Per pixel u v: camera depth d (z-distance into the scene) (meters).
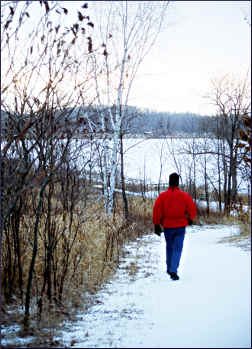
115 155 12.78
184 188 22.84
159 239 11.98
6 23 4.57
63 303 5.51
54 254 6.52
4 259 5.96
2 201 5.46
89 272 6.72
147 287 6.25
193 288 5.90
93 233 7.97
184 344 3.92
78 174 6.99
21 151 5.74
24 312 5.27
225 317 4.55
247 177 14.23
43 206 6.69
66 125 5.50
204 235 12.62
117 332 4.43
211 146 22.77
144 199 18.05
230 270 6.68
